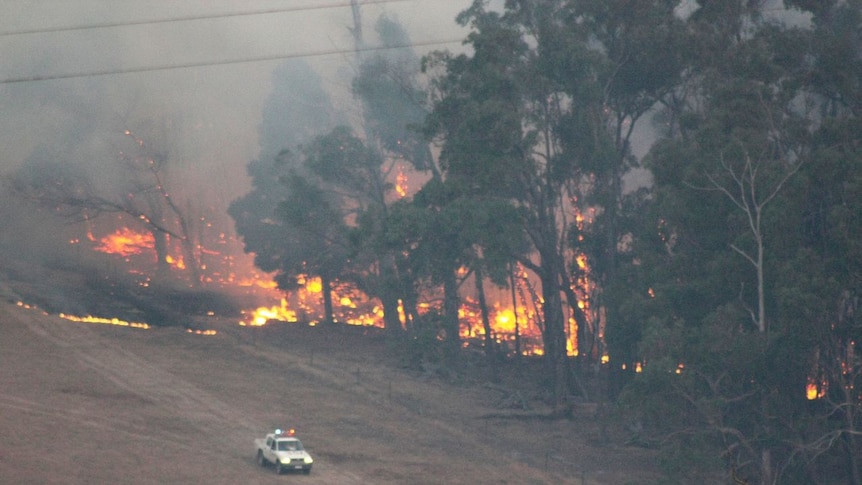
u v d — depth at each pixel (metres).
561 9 129.12
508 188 125.88
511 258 133.12
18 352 116.94
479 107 114.44
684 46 111.75
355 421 107.44
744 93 98.88
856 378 86.69
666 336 89.81
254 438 95.00
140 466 79.94
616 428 113.75
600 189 127.19
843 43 98.62
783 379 89.81
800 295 83.75
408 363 139.25
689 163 101.81
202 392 110.94
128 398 103.25
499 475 91.88
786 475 90.31
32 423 88.25
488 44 117.06
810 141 96.31
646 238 107.50
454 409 118.75
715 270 93.62
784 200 90.19
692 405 92.44
